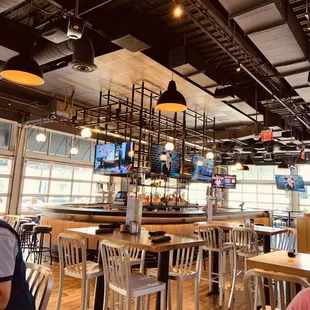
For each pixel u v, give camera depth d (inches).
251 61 189.9
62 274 121.6
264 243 168.4
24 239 265.4
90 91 276.7
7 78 135.2
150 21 179.9
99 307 123.6
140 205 126.6
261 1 122.0
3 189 349.4
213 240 176.2
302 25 169.0
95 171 311.4
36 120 332.5
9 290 50.7
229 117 338.6
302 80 195.8
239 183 645.9
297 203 575.2
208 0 147.1
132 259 133.5
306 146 420.5
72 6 159.8
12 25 171.8
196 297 120.8
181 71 199.8
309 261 88.1
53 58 173.6
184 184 469.1
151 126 347.9
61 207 260.1
